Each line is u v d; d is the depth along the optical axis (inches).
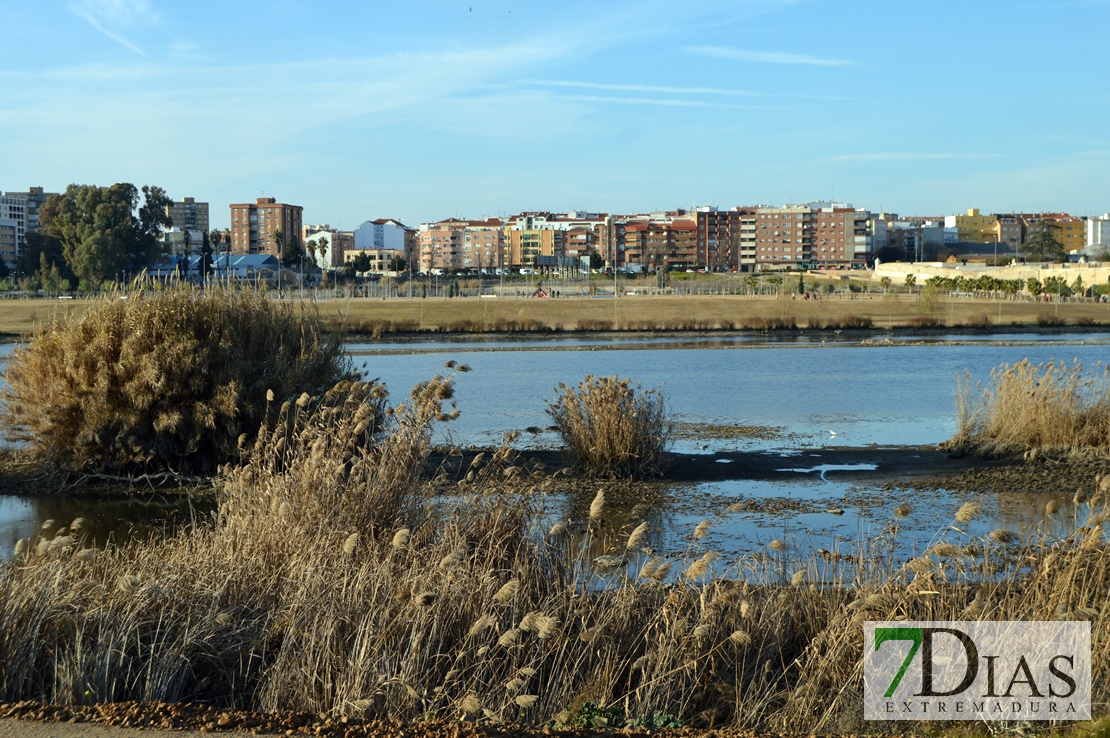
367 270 7667.3
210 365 700.0
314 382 733.9
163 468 703.7
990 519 566.9
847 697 298.4
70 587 326.6
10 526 572.4
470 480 472.7
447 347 2293.3
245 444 685.9
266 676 303.3
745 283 6348.4
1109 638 313.6
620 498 639.8
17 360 750.5
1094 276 5669.3
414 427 443.5
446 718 281.6
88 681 286.7
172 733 241.4
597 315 3400.6
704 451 840.3
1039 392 821.2
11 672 290.0
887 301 4143.7
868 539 509.4
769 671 315.6
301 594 320.2
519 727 261.6
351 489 400.8
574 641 323.6
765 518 577.9
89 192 5246.1
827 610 346.6
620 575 379.2
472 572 346.6
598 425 719.7
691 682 311.7
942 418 1059.9
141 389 689.6
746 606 307.3
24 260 6097.4
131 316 715.4
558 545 385.7
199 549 374.0
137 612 314.0
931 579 337.4
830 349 2230.6
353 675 287.4
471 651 307.6
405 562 352.5
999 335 2768.2
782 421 1035.3
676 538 527.2
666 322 3009.4
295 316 790.5
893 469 747.4
